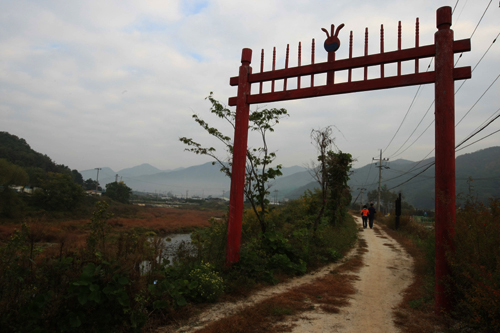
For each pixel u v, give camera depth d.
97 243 4.36
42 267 3.76
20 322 3.19
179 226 38.66
